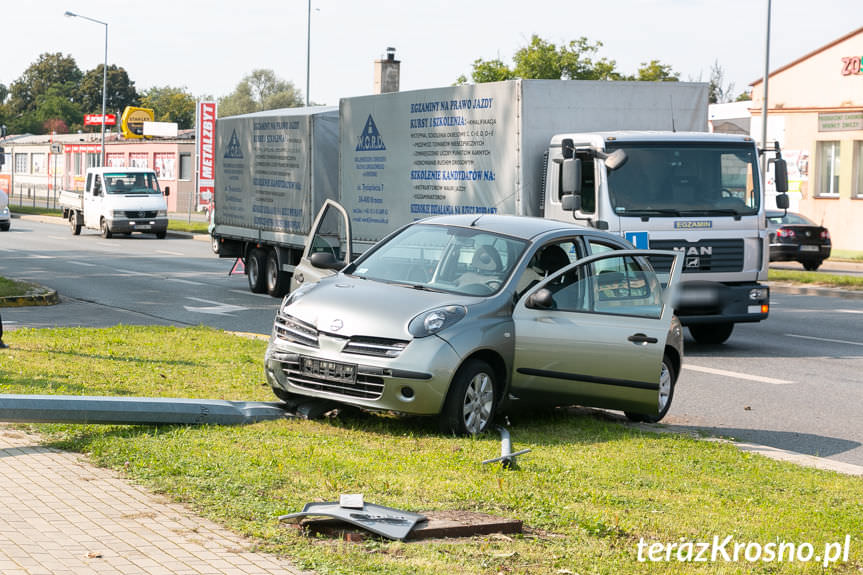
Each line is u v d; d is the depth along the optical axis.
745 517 11.24
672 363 17.56
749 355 26.27
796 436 17.00
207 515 10.27
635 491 12.10
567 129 27.38
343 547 9.45
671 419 18.11
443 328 14.73
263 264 38.62
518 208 27.05
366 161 33.31
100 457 12.38
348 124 34.19
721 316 26.48
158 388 17.31
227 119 42.38
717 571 9.36
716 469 13.50
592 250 17.06
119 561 8.84
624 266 16.62
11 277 42.09
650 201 26.00
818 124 70.50
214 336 24.70
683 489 12.35
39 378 17.55
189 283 41.84
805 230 55.62
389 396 14.58
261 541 9.54
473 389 14.96
